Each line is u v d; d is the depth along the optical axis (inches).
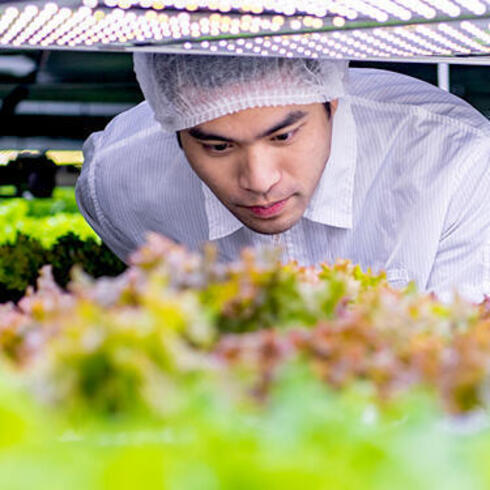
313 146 106.3
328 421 37.8
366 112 132.4
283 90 100.6
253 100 100.4
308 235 131.6
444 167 127.8
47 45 94.7
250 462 34.6
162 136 141.9
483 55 106.0
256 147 103.6
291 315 62.1
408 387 48.9
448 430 44.8
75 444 39.5
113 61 290.5
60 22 83.7
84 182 151.9
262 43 93.3
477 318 69.8
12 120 332.2
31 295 67.2
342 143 126.6
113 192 146.5
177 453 36.3
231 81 100.1
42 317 60.4
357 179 128.8
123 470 34.5
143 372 44.1
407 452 35.8
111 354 44.4
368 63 231.6
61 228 281.6
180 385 45.4
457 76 247.0
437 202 127.5
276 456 35.2
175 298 51.1
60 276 232.4
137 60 113.4
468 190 128.0
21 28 86.4
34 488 32.9
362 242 131.7
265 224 110.0
